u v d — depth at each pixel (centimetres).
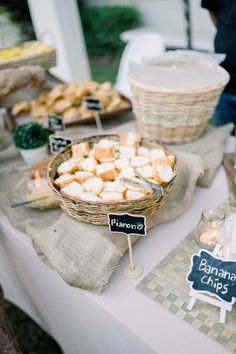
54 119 132
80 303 85
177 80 113
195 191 112
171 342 68
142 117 119
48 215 101
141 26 562
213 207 104
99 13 578
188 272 80
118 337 78
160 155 98
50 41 273
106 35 591
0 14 296
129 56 235
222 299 71
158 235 95
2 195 111
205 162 108
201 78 111
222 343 67
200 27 443
